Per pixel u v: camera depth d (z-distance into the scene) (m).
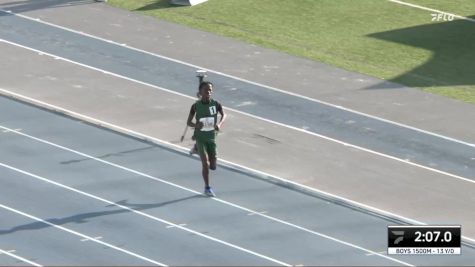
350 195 72.31
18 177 73.06
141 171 74.62
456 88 94.50
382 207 70.62
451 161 79.31
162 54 99.19
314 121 85.62
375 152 80.12
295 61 99.19
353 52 102.69
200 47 101.44
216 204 69.88
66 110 85.31
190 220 67.44
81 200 69.88
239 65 97.38
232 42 103.12
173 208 69.06
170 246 63.97
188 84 92.19
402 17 112.19
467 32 108.56
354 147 80.88
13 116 83.81
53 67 94.69
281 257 63.03
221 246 64.19
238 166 76.00
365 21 110.75
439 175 76.56
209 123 70.25
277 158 78.00
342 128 84.50
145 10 110.81
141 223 66.88
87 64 95.81
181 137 73.31
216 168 75.12
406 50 103.56
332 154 79.31
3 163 75.19
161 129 82.12
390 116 87.44
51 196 70.38
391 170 77.00
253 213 68.81
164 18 108.75
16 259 61.78
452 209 70.75
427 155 80.12
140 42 102.06
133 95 89.06
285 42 104.06
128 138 80.25
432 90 93.69
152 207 69.12
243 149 79.25
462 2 116.81
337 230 66.94
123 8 111.12
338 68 97.94
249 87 92.19
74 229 65.81
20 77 92.12
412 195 72.88
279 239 65.38
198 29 106.12
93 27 105.38
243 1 114.06
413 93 92.75
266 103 88.81
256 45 102.69
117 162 76.00
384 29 108.81
